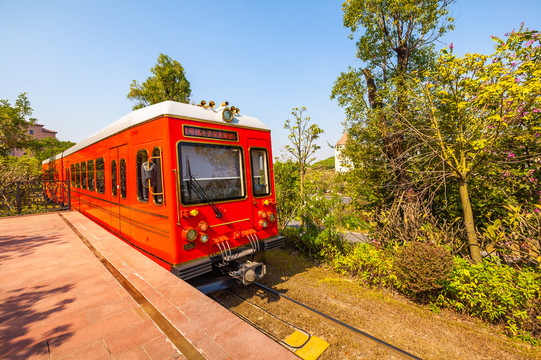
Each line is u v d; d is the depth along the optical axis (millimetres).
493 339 3756
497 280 4207
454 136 6008
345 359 3350
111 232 6410
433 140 6066
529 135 5141
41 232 6746
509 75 4352
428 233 5621
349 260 6043
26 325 2691
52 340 2438
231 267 4738
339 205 8984
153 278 3812
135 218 5027
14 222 8086
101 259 4633
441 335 3840
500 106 4754
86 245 5488
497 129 4867
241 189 4969
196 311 2916
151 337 2465
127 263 4426
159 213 4207
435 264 4543
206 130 4453
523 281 3986
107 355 2225
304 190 9461
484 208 6535
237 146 4938
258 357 2152
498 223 4953
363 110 8406
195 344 2334
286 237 8602
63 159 12125
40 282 3750
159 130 4121
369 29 8273
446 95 5703
